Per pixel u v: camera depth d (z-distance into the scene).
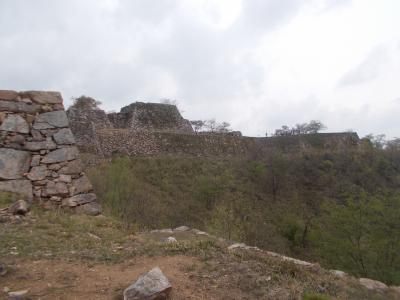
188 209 21.77
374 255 13.80
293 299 3.81
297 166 35.28
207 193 24.28
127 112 36.06
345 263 14.08
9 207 6.59
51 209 7.39
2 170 7.48
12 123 7.90
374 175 34.62
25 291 3.48
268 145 42.09
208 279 4.05
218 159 34.00
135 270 4.22
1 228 5.57
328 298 3.97
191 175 28.20
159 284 3.52
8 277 3.79
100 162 24.64
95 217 7.49
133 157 29.02
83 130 27.67
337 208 16.39
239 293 3.80
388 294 5.68
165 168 28.09
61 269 4.12
